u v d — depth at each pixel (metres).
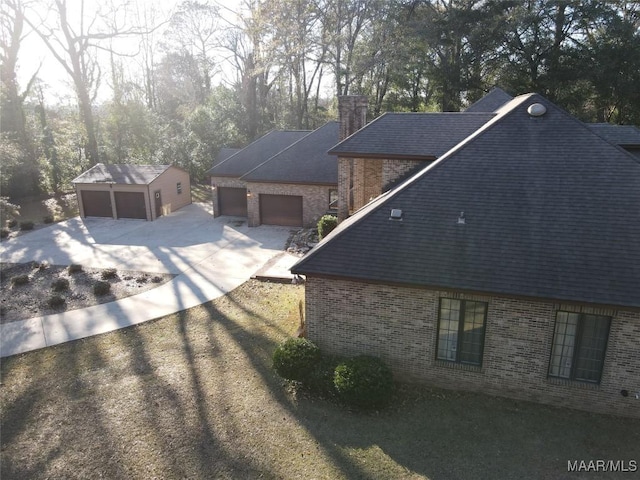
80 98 39.59
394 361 11.59
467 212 11.56
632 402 9.97
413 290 10.95
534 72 40.66
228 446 9.49
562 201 11.13
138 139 45.97
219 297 17.70
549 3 38.09
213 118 44.88
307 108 55.44
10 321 16.02
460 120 17.59
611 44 38.12
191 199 37.41
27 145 38.34
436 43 41.66
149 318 15.93
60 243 26.17
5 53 37.44
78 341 14.41
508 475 8.62
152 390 11.52
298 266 11.54
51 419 10.54
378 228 11.84
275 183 27.98
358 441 9.56
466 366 11.04
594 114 41.75
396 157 16.77
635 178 11.12
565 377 10.42
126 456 9.29
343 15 42.09
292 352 11.29
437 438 9.60
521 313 10.22
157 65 60.16
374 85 48.28
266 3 42.28
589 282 9.58
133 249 24.69
